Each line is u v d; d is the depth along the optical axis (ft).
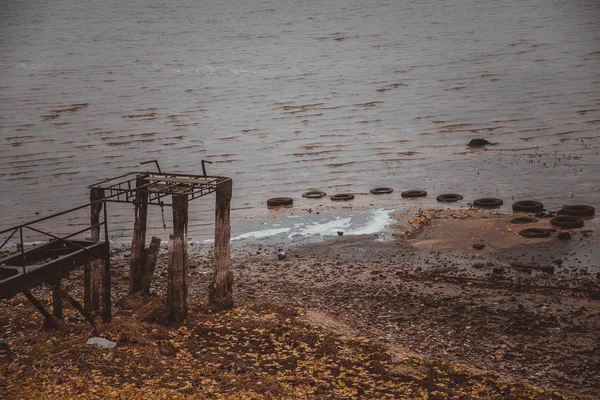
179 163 191.31
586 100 238.89
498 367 65.26
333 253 106.52
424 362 64.95
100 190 71.77
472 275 92.84
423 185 155.22
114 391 53.57
